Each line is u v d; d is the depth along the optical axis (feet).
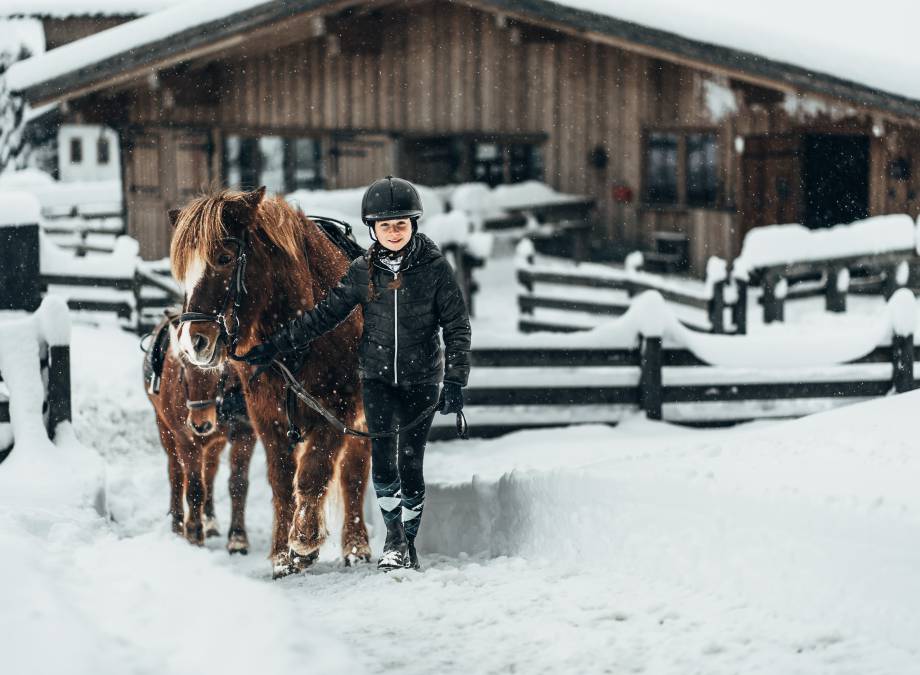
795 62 57.98
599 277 52.95
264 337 21.56
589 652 14.23
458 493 23.63
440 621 16.05
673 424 33.96
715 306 48.03
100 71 65.92
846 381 34.09
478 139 75.36
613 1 59.72
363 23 71.51
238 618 11.98
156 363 25.95
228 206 20.51
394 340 20.53
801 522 16.05
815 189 73.61
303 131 75.66
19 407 27.99
